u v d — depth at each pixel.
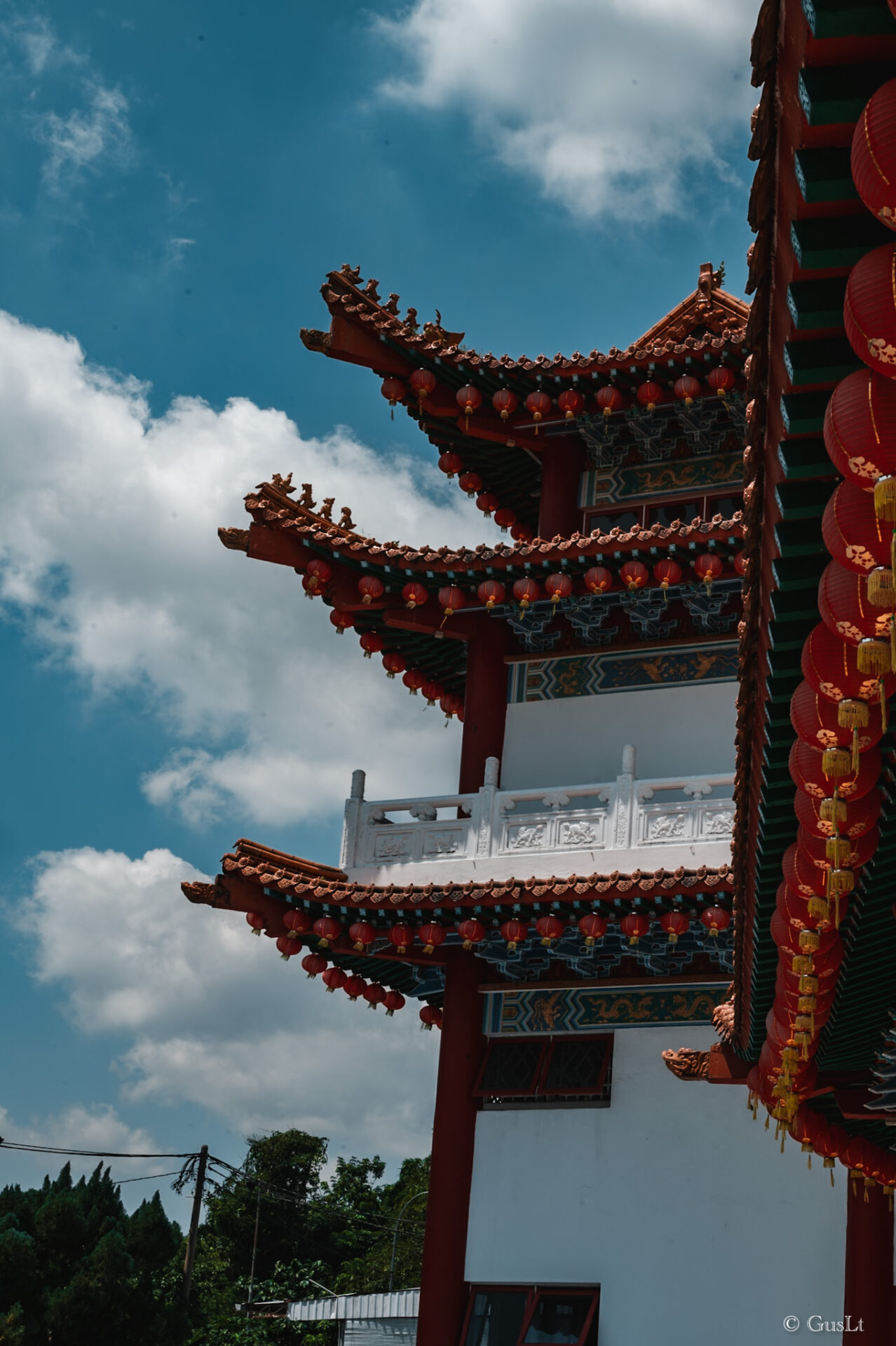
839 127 6.86
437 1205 23.38
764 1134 22.09
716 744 24.53
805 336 7.74
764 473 9.12
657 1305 21.69
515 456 28.20
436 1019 25.95
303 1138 78.31
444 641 28.09
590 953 23.66
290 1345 59.66
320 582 26.30
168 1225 39.53
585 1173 22.81
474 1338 22.56
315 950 25.38
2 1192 38.34
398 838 24.64
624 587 24.73
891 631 7.57
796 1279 21.19
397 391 26.84
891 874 11.72
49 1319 35.34
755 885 12.88
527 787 25.45
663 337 26.66
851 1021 14.52
